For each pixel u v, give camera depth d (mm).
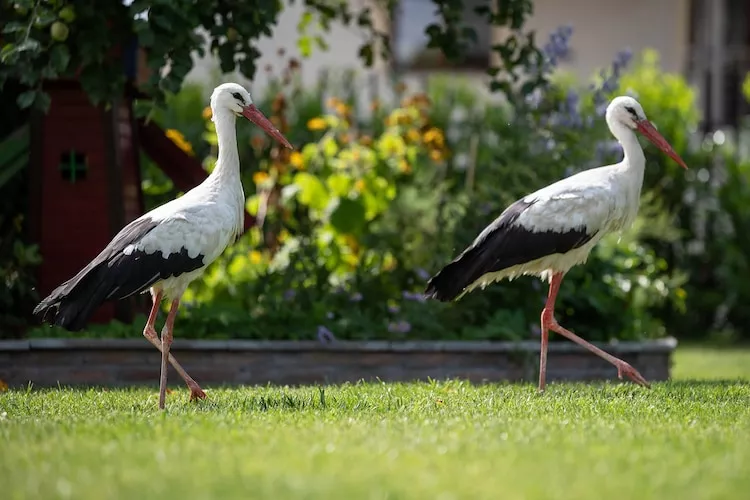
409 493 6285
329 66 24125
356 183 16172
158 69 12133
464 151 19969
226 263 15008
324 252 15438
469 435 8055
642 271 16109
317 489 6336
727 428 8562
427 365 13555
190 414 9078
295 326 13836
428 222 15852
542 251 11500
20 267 13516
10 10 13195
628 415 9219
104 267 9766
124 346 12820
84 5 12352
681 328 21406
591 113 16688
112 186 13492
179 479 6586
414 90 24312
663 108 21031
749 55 25844
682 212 21141
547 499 6180
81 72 12523
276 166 16578
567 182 11773
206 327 13633
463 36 14516
